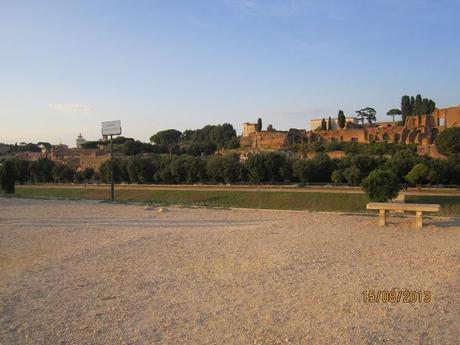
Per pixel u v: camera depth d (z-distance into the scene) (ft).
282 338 20.43
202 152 457.68
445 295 26.37
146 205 88.69
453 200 136.77
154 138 618.85
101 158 353.92
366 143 369.09
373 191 71.00
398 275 31.14
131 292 28.22
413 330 21.15
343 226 54.80
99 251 41.63
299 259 36.70
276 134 443.32
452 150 285.23
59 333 21.62
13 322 23.22
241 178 249.55
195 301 26.16
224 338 20.61
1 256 40.60
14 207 91.91
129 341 20.52
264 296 26.84
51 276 32.73
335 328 21.49
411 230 51.03
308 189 183.42
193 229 54.70
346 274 31.63
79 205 92.73
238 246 42.86
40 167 303.27
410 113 458.50
